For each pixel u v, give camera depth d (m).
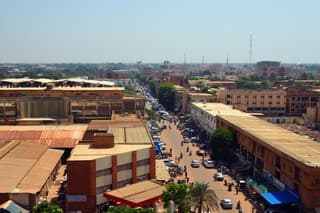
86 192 77.31
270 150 92.12
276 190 85.62
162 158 122.00
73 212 77.12
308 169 73.00
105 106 160.00
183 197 68.94
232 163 117.06
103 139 89.69
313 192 73.94
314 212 73.94
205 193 69.44
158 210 69.31
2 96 160.88
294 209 79.19
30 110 154.25
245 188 94.81
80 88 172.38
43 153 100.94
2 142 107.44
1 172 81.25
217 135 119.31
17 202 71.94
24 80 195.12
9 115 152.38
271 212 76.94
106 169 80.50
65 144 110.81
